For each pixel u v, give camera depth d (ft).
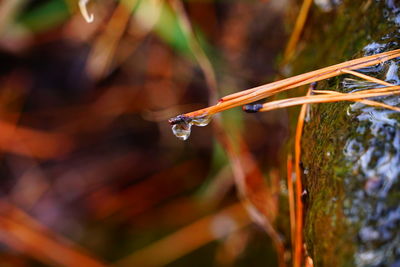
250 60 1.25
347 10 1.02
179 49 1.22
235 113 1.22
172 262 1.30
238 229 1.27
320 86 0.97
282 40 1.18
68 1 1.24
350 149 0.91
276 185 1.07
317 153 0.94
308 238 0.93
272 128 1.24
